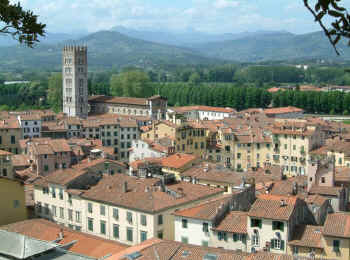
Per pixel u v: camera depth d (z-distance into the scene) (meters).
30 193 148.88
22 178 168.50
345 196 130.50
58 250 65.94
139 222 116.25
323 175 133.62
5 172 160.12
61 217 136.12
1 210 110.38
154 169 167.12
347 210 127.75
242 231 96.00
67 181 134.50
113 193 126.31
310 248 89.44
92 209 126.81
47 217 140.25
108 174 152.88
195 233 102.81
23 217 115.06
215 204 106.19
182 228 104.94
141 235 116.19
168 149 197.75
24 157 195.12
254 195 117.19
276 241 92.69
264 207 96.62
